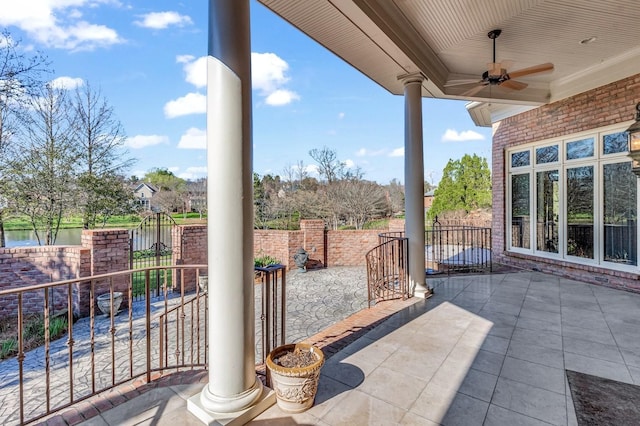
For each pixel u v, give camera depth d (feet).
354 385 7.77
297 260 27.27
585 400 7.10
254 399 6.59
